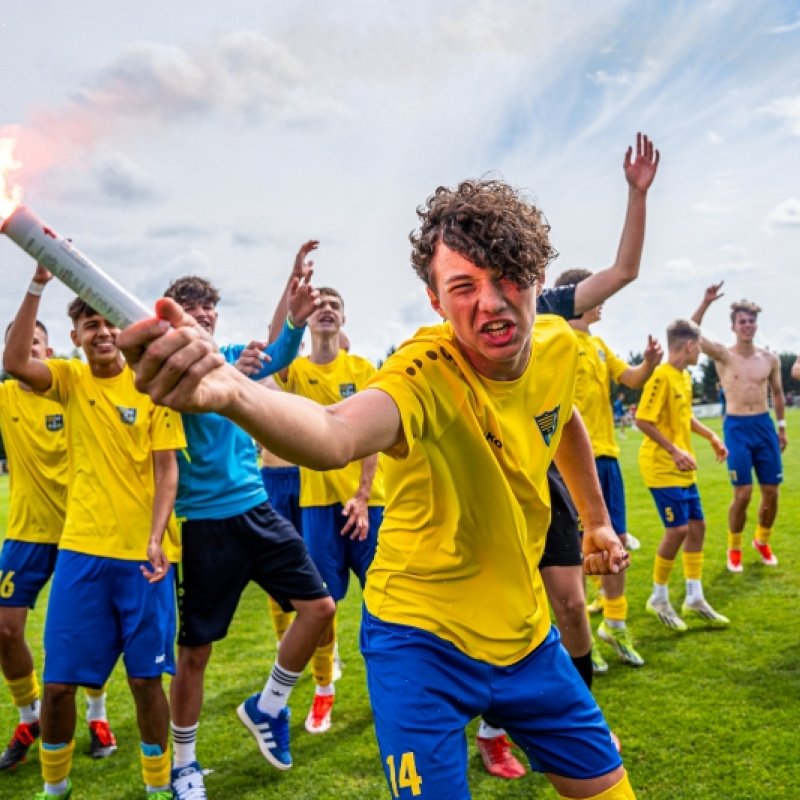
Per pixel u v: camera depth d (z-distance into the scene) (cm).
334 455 158
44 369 347
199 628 369
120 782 377
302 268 431
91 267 118
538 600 234
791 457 1675
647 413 570
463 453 205
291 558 380
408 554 224
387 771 209
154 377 116
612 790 223
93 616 340
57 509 444
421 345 205
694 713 410
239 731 431
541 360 222
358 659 541
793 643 509
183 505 375
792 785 334
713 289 750
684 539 582
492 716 229
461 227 190
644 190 362
